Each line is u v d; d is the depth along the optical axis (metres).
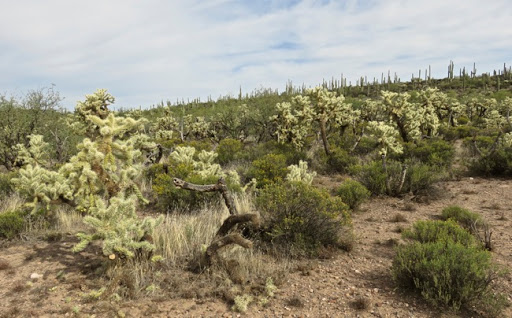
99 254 5.04
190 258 4.69
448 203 8.08
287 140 14.62
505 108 26.23
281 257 4.89
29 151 10.58
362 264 4.75
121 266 4.32
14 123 11.82
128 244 4.13
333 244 5.33
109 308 3.53
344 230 5.70
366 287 4.07
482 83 56.34
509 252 5.00
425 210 7.56
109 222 4.09
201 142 19.80
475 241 5.12
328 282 4.21
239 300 3.61
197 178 7.97
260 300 3.74
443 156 12.09
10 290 3.97
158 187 7.85
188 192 7.49
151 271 4.30
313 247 5.07
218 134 22.89
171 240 5.01
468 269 3.62
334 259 4.94
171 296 3.81
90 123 10.68
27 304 3.65
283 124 14.57
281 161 10.62
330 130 18.94
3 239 5.64
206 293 3.87
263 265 4.53
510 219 6.61
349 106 16.72
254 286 3.99
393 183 8.96
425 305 3.62
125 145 4.67
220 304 3.70
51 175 5.19
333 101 12.70
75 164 4.42
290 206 5.30
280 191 5.53
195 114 30.28
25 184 5.13
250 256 4.69
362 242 5.65
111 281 4.02
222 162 14.53
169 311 3.54
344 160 12.19
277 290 4.00
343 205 5.50
